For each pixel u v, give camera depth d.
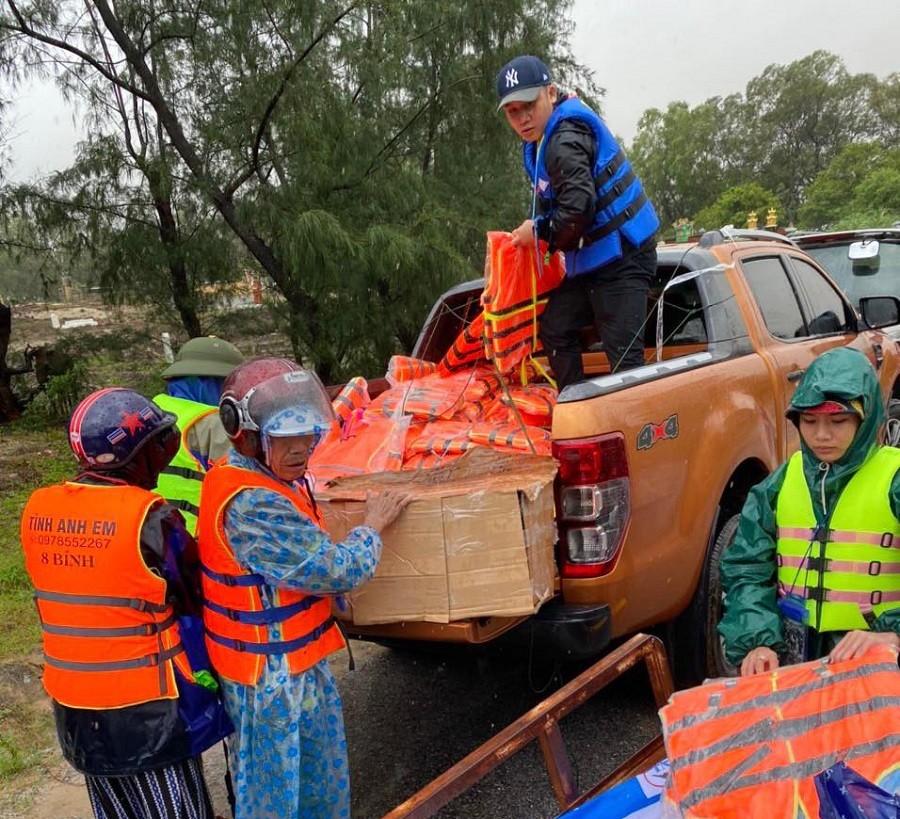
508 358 3.50
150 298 8.12
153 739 2.03
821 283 4.83
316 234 6.62
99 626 1.99
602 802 1.89
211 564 2.09
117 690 2.00
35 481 7.17
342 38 7.65
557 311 3.76
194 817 2.16
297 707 2.07
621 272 3.52
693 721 1.73
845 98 78.88
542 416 3.35
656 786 1.90
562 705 2.09
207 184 7.40
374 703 3.75
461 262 7.43
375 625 2.56
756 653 2.08
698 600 3.25
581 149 3.27
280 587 2.04
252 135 7.52
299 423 2.02
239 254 8.06
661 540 2.96
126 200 7.90
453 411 3.43
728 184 80.25
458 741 3.38
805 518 2.10
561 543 2.71
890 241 6.98
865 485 2.03
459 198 8.85
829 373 1.96
